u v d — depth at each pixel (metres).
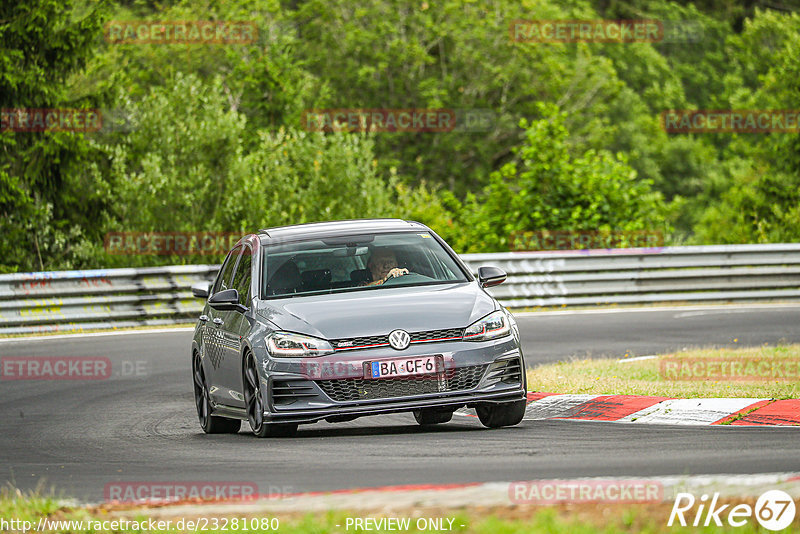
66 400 46.19
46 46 108.88
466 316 31.84
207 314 38.41
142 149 110.81
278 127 167.50
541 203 101.69
